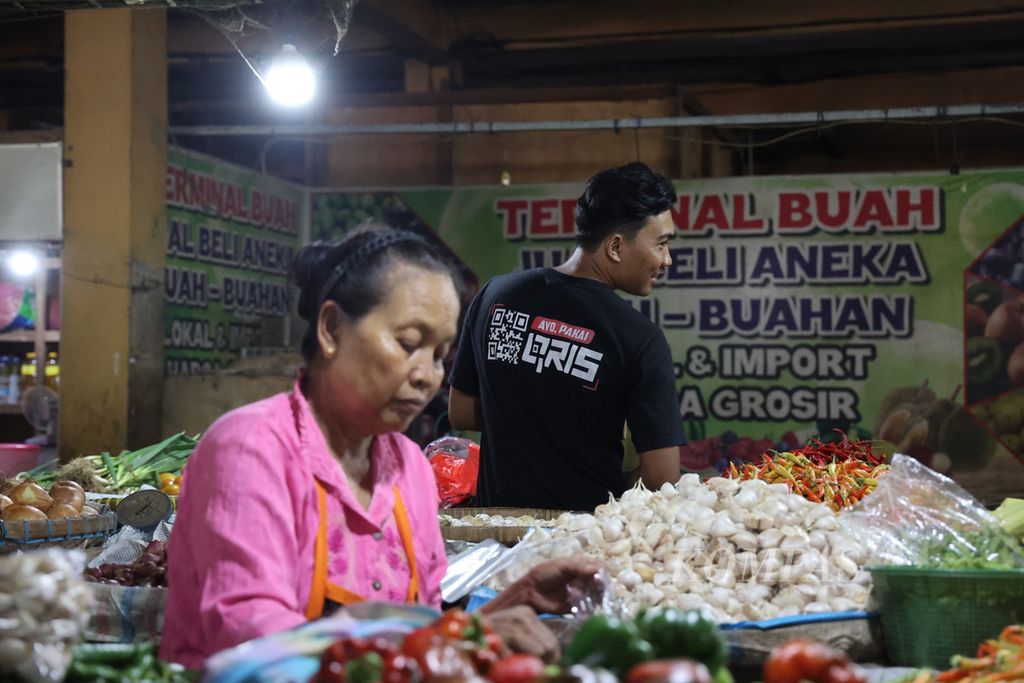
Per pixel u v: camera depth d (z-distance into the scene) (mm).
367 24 9156
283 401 1967
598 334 3422
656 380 3418
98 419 7562
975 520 2473
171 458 5469
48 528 3180
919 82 10984
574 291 3471
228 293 8711
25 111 11359
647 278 3518
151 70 7777
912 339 8672
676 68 10859
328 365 1937
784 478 3139
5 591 1556
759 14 9648
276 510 1857
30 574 1572
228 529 1829
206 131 8336
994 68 10828
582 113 9578
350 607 1649
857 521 2523
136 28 7598
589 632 1461
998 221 8562
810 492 3082
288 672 1461
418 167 9930
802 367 8812
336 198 9609
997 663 1815
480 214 9250
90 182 7594
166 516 3357
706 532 2463
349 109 10094
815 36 9570
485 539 3096
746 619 2295
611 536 2527
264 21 5672
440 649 1345
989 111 8180
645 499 2701
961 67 10875
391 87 11578
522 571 2518
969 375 8609
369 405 1913
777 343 8852
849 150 12188
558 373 3445
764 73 10969
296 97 5637
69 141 7617
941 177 8641
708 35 9766
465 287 2000
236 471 1859
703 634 1498
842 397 8758
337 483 1940
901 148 12094
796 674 1413
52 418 8727
